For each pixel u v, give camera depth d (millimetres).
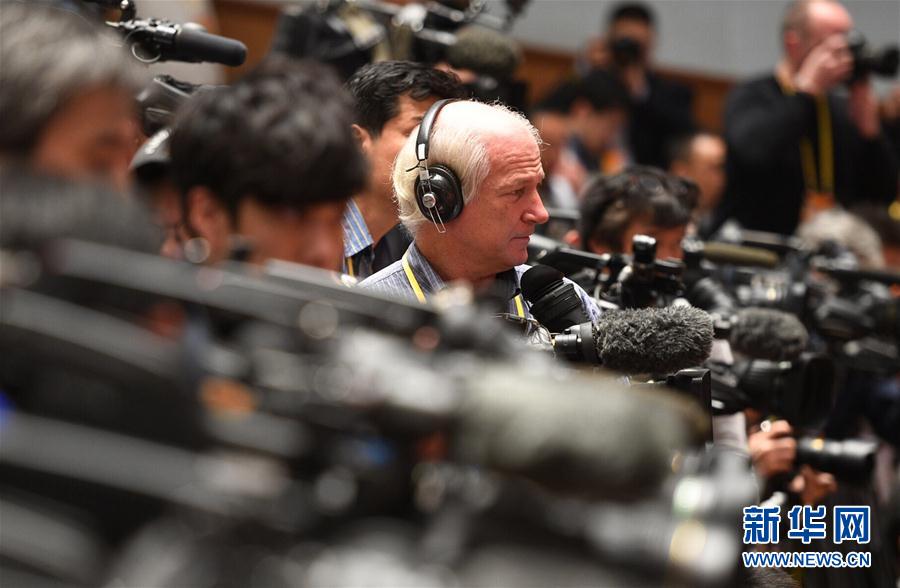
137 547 2166
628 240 6289
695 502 2186
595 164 11828
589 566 2139
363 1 7883
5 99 2539
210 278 2354
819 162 10805
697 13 15062
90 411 2279
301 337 2248
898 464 7602
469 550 2146
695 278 6055
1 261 2297
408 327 2395
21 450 2209
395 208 5777
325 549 2150
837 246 8203
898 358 7184
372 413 2121
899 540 6789
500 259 4914
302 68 2951
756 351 5648
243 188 2797
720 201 10781
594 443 1994
